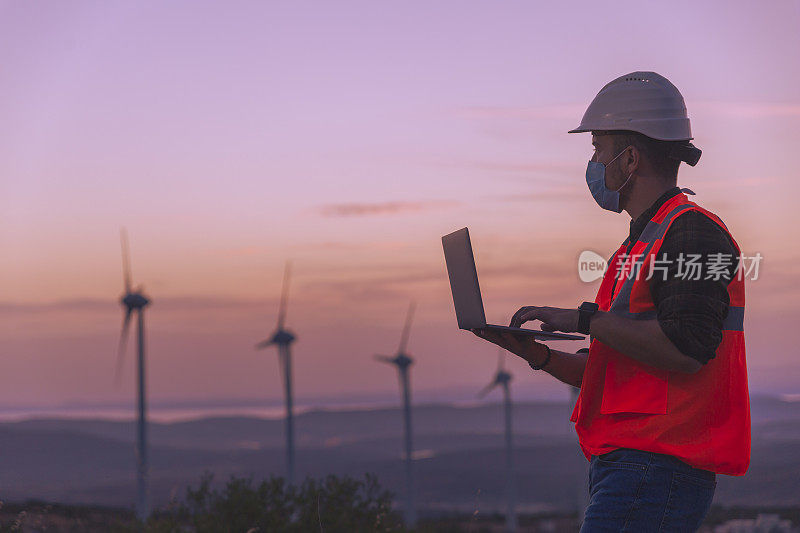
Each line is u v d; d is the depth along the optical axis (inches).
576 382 148.9
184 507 353.4
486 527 2439.7
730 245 117.4
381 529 354.6
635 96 128.8
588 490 129.8
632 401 119.9
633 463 118.5
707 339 110.9
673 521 116.0
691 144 129.5
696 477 116.6
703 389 116.8
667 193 128.1
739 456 116.3
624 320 116.1
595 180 132.3
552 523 2657.5
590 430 126.3
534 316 129.0
